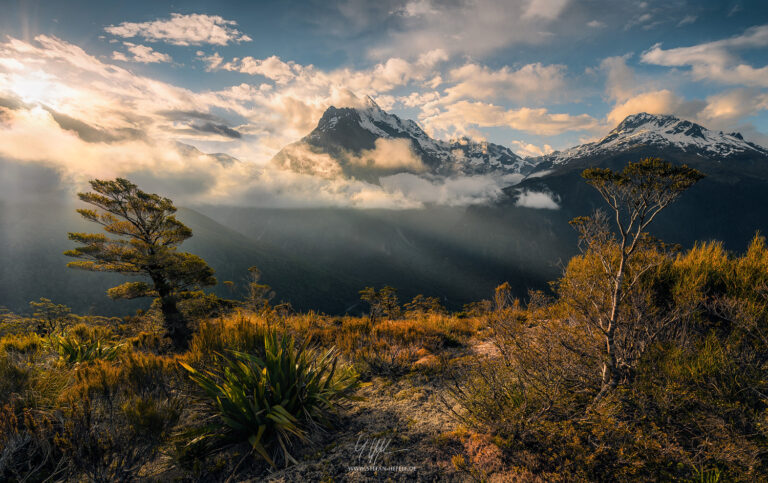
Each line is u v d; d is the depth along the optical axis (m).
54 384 4.13
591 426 2.77
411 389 4.45
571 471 2.54
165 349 8.83
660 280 4.96
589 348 3.49
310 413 3.60
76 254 17.22
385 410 3.89
